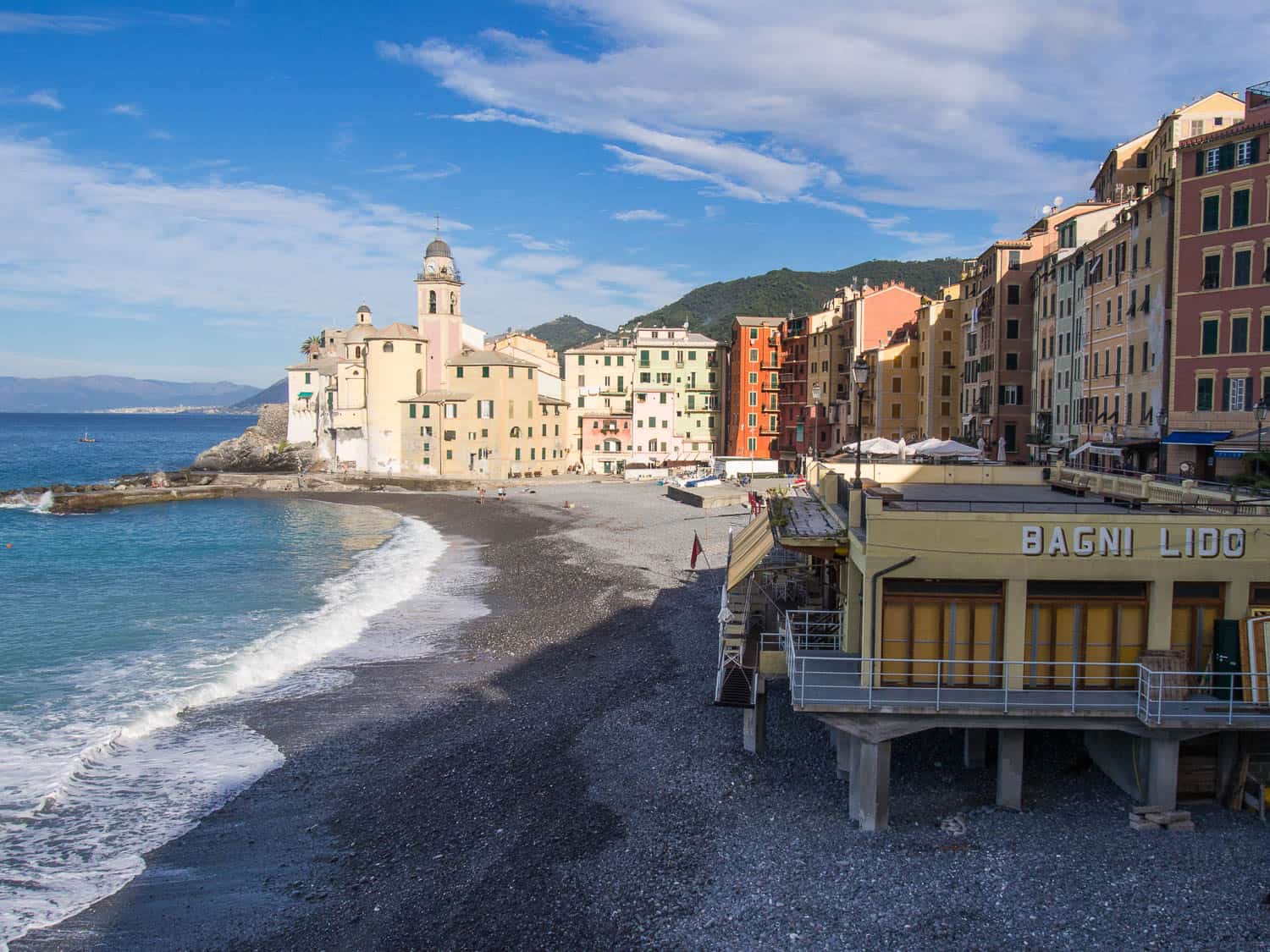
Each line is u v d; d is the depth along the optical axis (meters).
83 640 43.06
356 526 88.25
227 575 60.91
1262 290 46.16
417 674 38.12
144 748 30.08
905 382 99.56
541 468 127.81
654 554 64.94
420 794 26.47
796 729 28.84
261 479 121.88
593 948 18.56
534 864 21.97
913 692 21.09
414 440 124.75
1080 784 23.64
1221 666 20.67
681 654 38.81
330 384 138.38
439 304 129.00
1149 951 17.02
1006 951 17.31
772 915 18.92
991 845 20.80
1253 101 48.81
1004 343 79.94
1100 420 60.41
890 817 22.44
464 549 71.94
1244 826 21.02
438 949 18.98
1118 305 57.72
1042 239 79.25
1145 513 21.47
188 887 21.86
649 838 22.75
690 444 140.25
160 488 112.31
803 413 119.69
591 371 139.50
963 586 21.17
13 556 69.00
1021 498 28.12
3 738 30.45
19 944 19.62
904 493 29.64
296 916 20.58
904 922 18.30
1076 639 21.06
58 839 24.05
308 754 29.67
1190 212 49.31
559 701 34.00
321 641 43.00
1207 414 48.44
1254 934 17.23
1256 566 20.58
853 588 23.61
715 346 140.25
